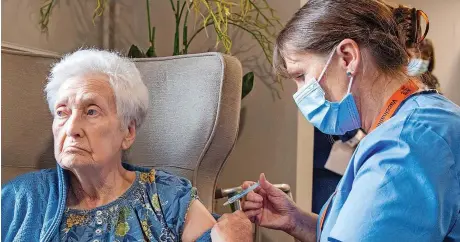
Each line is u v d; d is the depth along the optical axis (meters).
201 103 1.44
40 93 1.45
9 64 1.41
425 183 0.91
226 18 2.02
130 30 2.53
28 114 1.44
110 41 2.46
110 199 1.18
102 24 2.43
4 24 1.92
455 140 0.96
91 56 1.17
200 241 1.18
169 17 2.47
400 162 0.92
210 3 2.36
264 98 2.31
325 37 1.09
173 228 1.19
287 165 2.27
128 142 1.20
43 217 1.13
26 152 1.43
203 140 1.44
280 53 1.21
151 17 2.51
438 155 0.93
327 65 1.11
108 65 1.15
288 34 1.16
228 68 1.44
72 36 2.27
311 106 1.17
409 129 0.96
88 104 1.10
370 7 1.08
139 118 1.21
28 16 2.04
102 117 1.11
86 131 1.09
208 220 1.21
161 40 2.50
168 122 1.49
